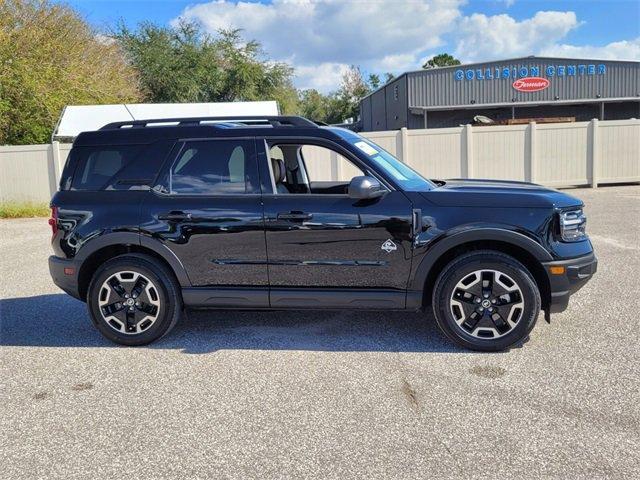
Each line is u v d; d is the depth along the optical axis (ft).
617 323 17.37
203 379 14.24
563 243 14.94
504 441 10.89
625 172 57.93
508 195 15.16
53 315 20.18
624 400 12.35
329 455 10.60
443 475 9.85
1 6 63.72
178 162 16.42
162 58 112.98
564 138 56.85
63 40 71.36
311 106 244.42
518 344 15.85
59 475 10.23
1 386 14.14
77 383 14.21
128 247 16.94
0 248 34.76
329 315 19.21
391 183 15.49
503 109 120.67
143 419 12.23
